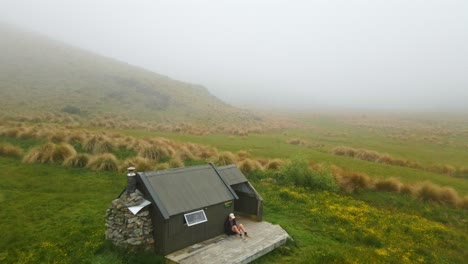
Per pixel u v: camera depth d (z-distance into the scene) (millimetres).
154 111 58938
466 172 28578
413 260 12500
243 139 41250
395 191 21516
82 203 15055
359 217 16688
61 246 10727
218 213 11719
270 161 25547
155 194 10094
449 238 15297
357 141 46250
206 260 9719
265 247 11094
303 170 22047
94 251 10172
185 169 11930
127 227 9891
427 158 35281
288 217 15977
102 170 20188
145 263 9383
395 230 15570
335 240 13766
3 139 23984
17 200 14570
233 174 13758
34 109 43000
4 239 10977
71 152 21469
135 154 23969
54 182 17422
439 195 20484
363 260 11297
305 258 11047
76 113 45344
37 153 20547
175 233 10164
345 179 21984
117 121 43969
